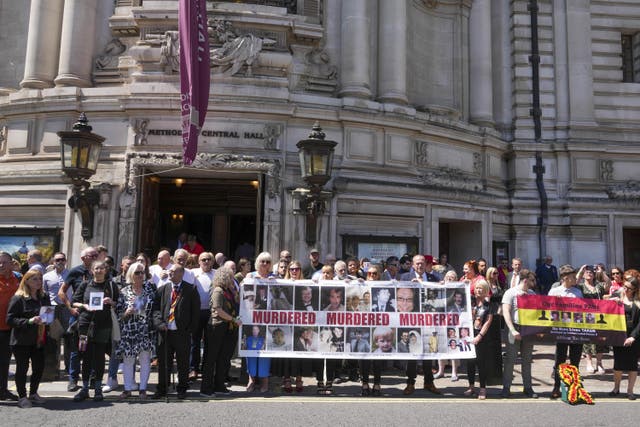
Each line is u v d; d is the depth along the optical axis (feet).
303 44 48.14
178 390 24.30
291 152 43.83
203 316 28.09
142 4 46.14
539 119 57.36
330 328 26.08
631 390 25.72
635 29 60.85
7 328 23.04
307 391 26.58
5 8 51.13
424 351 26.02
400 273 37.32
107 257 30.86
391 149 46.65
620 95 59.47
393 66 48.78
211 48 43.98
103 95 43.70
